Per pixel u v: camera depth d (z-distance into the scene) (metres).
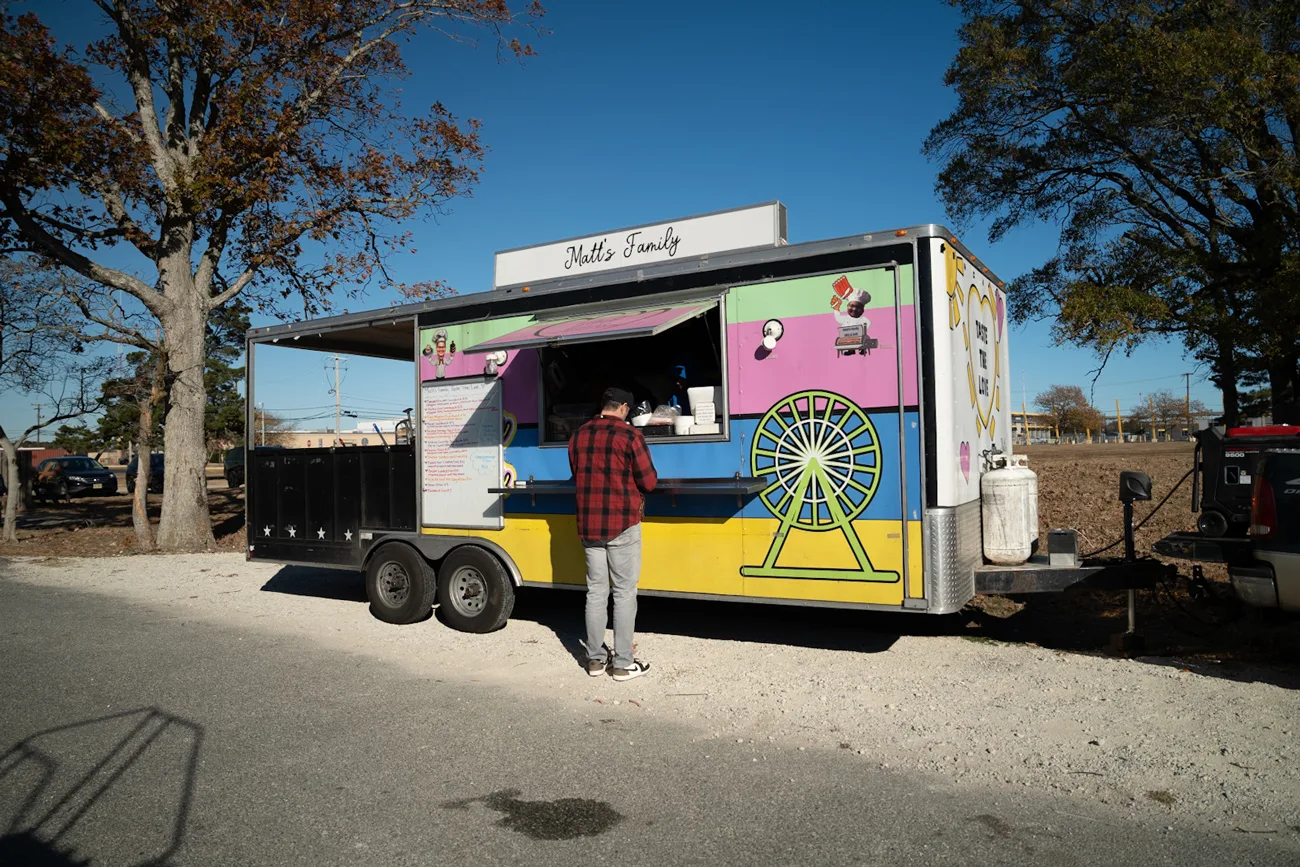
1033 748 4.18
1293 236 12.65
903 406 5.25
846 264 5.47
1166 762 3.93
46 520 20.12
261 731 4.69
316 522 8.20
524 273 7.68
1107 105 13.57
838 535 5.45
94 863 3.21
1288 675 5.10
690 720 4.79
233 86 13.44
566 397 6.85
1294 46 12.69
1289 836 3.26
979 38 15.07
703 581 5.93
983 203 16.28
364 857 3.25
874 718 4.70
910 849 3.24
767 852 3.24
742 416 5.81
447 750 4.38
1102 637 6.42
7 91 11.66
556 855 3.24
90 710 5.09
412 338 9.04
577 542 6.57
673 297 6.14
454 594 7.21
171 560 12.45
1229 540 5.36
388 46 14.92
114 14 13.42
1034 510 6.13
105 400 15.42
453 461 7.26
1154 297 12.92
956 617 7.23
